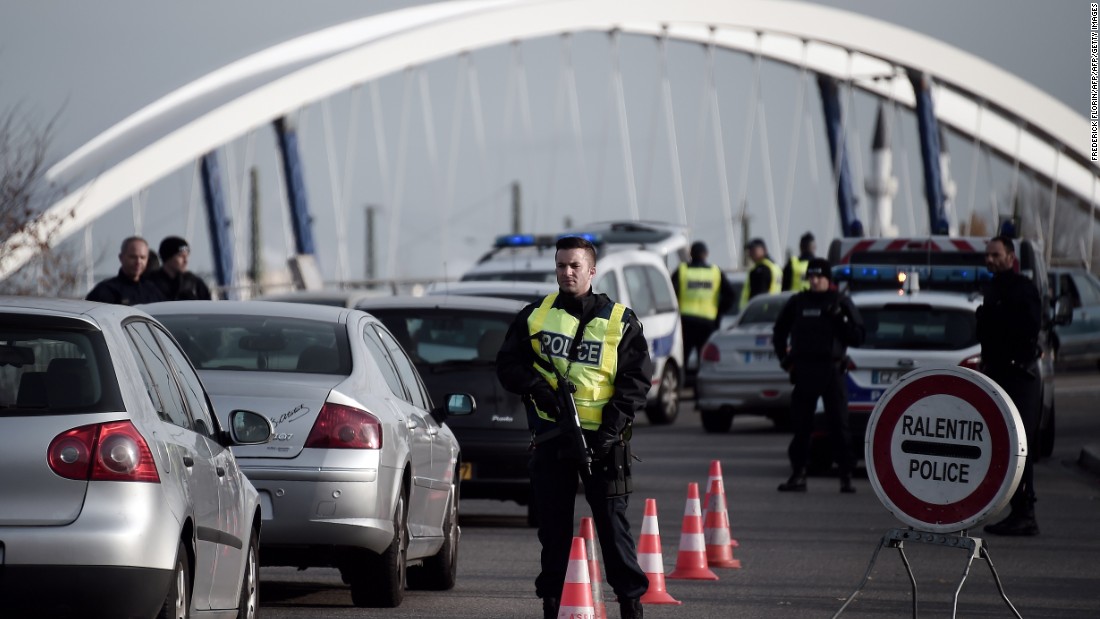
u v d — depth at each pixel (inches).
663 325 3376.0
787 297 3216.0
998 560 1617.9
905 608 1333.7
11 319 885.8
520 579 1499.8
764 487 2300.7
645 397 1119.6
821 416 2370.8
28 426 866.1
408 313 1889.8
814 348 2206.0
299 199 6825.8
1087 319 4515.3
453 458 1493.6
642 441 3034.0
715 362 3061.0
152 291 2000.5
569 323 1119.6
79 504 862.5
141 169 6338.6
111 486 866.8
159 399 947.3
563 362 1114.1
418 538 1353.3
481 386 1812.3
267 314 1371.8
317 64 6722.4
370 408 1258.0
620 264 3218.5
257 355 1325.0
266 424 1080.2
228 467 1043.9
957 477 1098.1
